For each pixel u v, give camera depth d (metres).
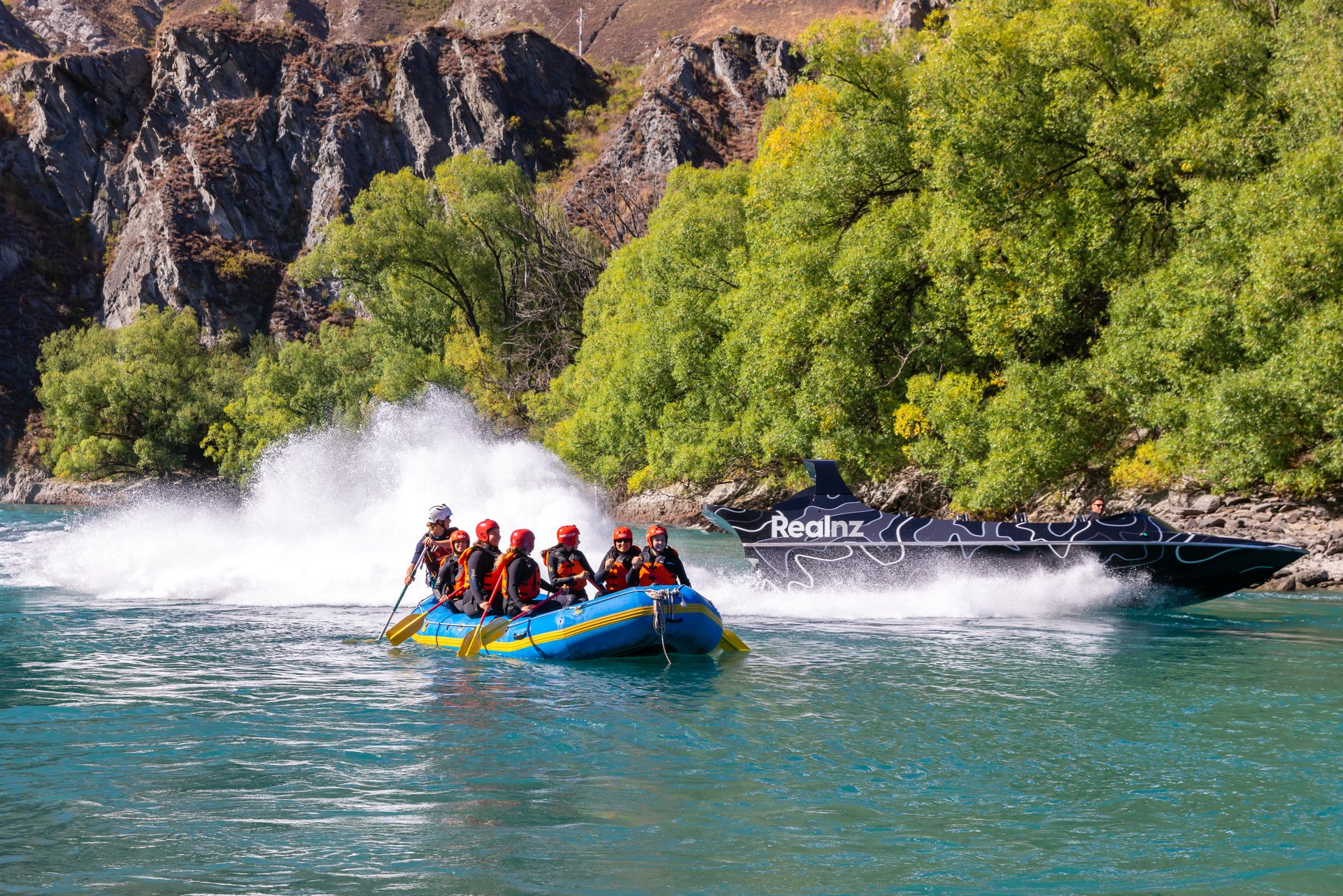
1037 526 13.48
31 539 26.41
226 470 67.25
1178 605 13.30
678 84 113.94
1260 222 17.12
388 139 113.56
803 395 25.34
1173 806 5.28
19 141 110.00
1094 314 22.30
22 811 5.09
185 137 109.00
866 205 27.17
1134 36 21.31
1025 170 21.14
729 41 120.19
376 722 7.02
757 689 8.25
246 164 107.81
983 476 21.25
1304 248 15.97
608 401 39.06
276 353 94.62
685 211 35.03
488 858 4.49
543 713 7.31
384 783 5.60
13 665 9.12
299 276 60.03
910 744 6.49
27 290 100.62
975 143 21.05
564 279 61.41
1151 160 19.33
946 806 5.28
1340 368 15.64
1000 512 23.06
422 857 4.49
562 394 48.41
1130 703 7.73
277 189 108.81
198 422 73.69
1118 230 20.84
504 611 10.08
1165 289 18.78
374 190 59.22
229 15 119.62
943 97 21.58
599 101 126.38
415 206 59.38
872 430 25.56
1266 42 18.94
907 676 8.84
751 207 33.44
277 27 119.69
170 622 11.96
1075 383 20.48
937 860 4.52
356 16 188.25
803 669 9.16
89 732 6.68
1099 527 13.22
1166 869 4.43
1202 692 8.16
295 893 4.08
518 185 61.69
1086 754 6.29
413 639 10.83
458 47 119.06
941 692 8.11
